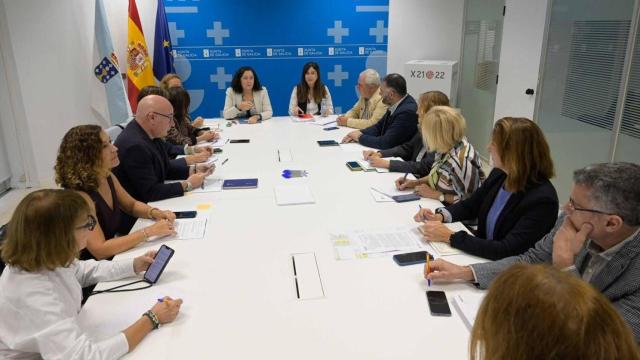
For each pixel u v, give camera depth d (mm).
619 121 3365
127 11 5125
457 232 1846
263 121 4496
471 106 5793
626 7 3246
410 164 2840
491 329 690
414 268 1661
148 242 1889
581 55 3750
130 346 1243
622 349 621
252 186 2566
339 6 5531
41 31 4602
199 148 3314
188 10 5332
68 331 1222
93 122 4980
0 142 4688
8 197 4668
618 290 1323
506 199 1993
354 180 2670
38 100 4738
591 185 1318
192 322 1362
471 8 5570
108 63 4809
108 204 2074
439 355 1211
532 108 4445
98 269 1614
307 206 2264
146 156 2436
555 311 636
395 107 3559
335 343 1262
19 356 1261
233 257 1754
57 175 1942
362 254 1766
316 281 1574
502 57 4883
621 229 1301
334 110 5859
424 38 5777
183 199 2393
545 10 4160
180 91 3547
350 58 5719
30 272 1249
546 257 1604
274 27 5508
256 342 1271
